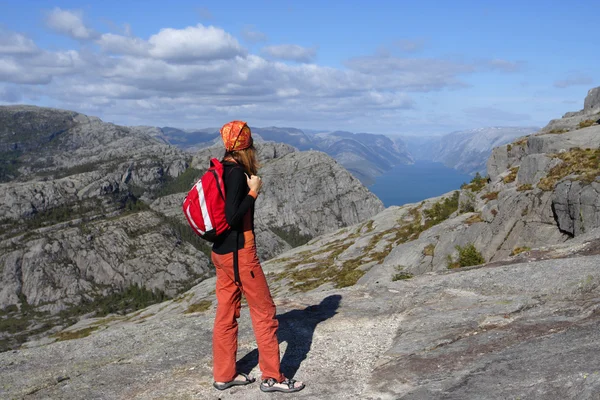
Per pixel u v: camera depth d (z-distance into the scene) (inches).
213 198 212.7
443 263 1517.0
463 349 261.7
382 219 3531.0
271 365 229.9
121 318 4817.9
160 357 281.9
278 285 2787.9
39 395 236.8
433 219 2635.3
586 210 1077.1
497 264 503.5
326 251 3368.6
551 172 1341.0
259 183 221.8
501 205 1406.3
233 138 218.1
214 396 231.1
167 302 4483.3
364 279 1672.0
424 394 212.7
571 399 179.0
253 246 223.9
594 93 2156.7
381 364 259.0
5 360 286.4
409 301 377.1
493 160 2046.0
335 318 345.4
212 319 354.6
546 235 1225.4
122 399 230.7
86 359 283.4
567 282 361.1
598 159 1237.7
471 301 361.7
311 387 236.7
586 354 216.7
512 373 216.5
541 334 267.6
